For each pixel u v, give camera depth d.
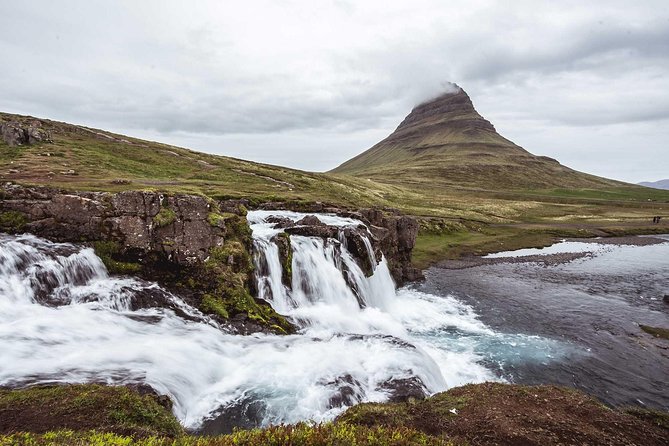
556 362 25.22
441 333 30.45
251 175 93.56
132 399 12.94
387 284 42.44
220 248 27.97
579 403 16.02
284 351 21.45
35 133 71.31
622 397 21.14
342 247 37.81
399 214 59.75
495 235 91.31
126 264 26.19
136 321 21.20
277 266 31.42
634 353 26.88
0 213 26.88
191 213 28.47
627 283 49.03
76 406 12.09
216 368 18.88
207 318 23.44
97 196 28.86
